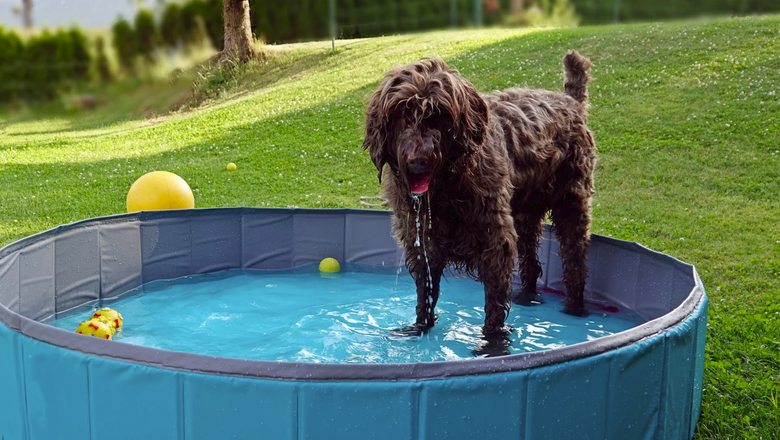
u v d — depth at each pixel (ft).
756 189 27.96
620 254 17.39
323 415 8.09
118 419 8.80
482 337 14.89
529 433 8.56
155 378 8.43
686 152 32.40
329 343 14.43
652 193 28.66
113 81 72.69
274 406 8.13
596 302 18.21
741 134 33.19
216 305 17.40
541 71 45.39
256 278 20.07
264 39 78.59
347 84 52.29
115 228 18.34
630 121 36.60
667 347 9.84
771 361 14.06
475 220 13.75
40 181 37.06
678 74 41.83
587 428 9.05
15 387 9.94
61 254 16.78
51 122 65.98
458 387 8.14
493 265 14.12
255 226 20.84
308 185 33.14
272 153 39.40
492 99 15.60
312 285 19.31
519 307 17.78
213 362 8.23
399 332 15.19
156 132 50.52
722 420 11.92
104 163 41.37
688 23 53.31
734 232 23.80
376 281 19.79
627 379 9.30
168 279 19.85
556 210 17.47
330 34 80.18
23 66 72.28
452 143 12.44
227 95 61.72
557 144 16.43
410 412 8.11
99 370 8.76
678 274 14.87
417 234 14.05
